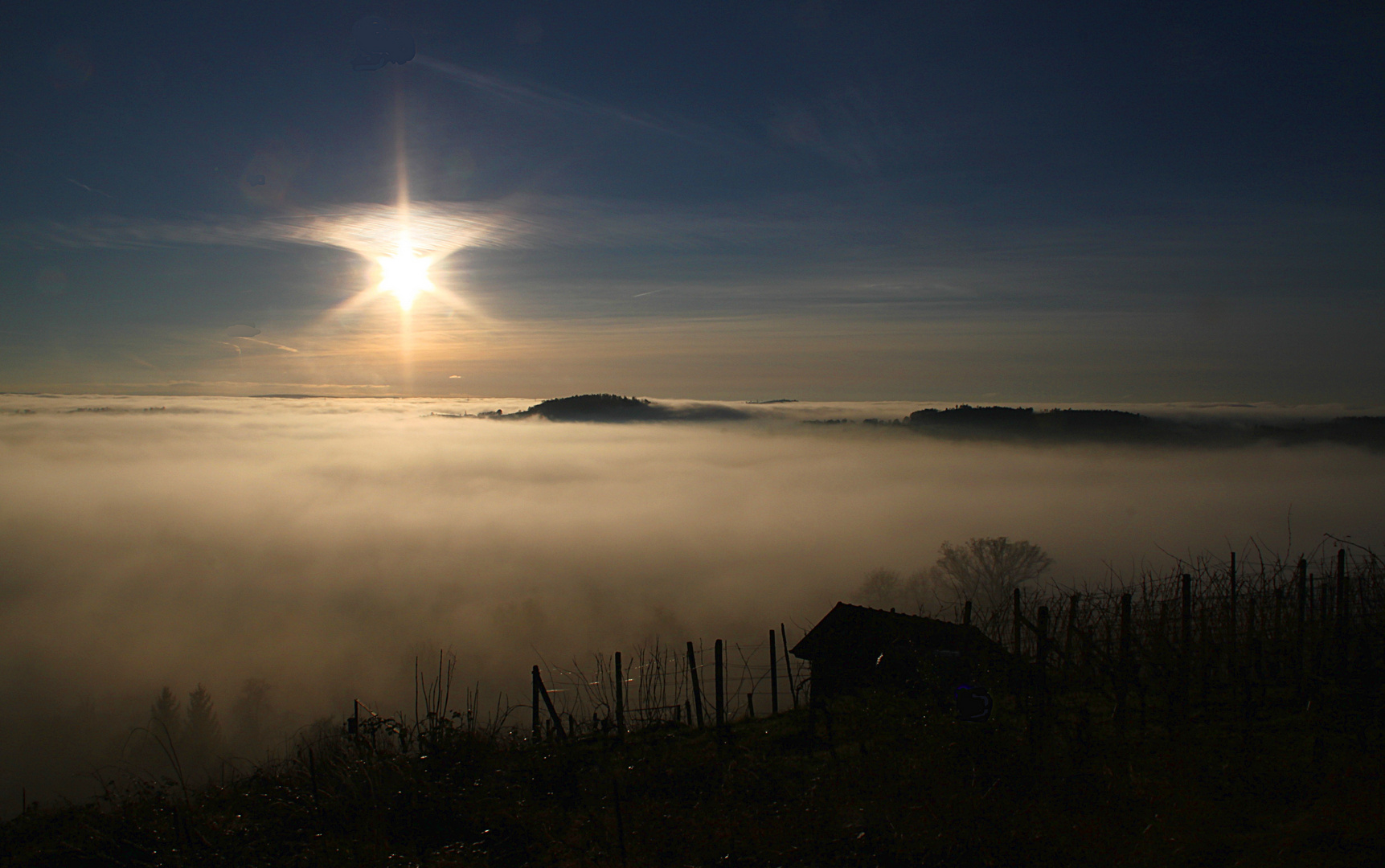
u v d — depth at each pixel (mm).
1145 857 4508
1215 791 5152
